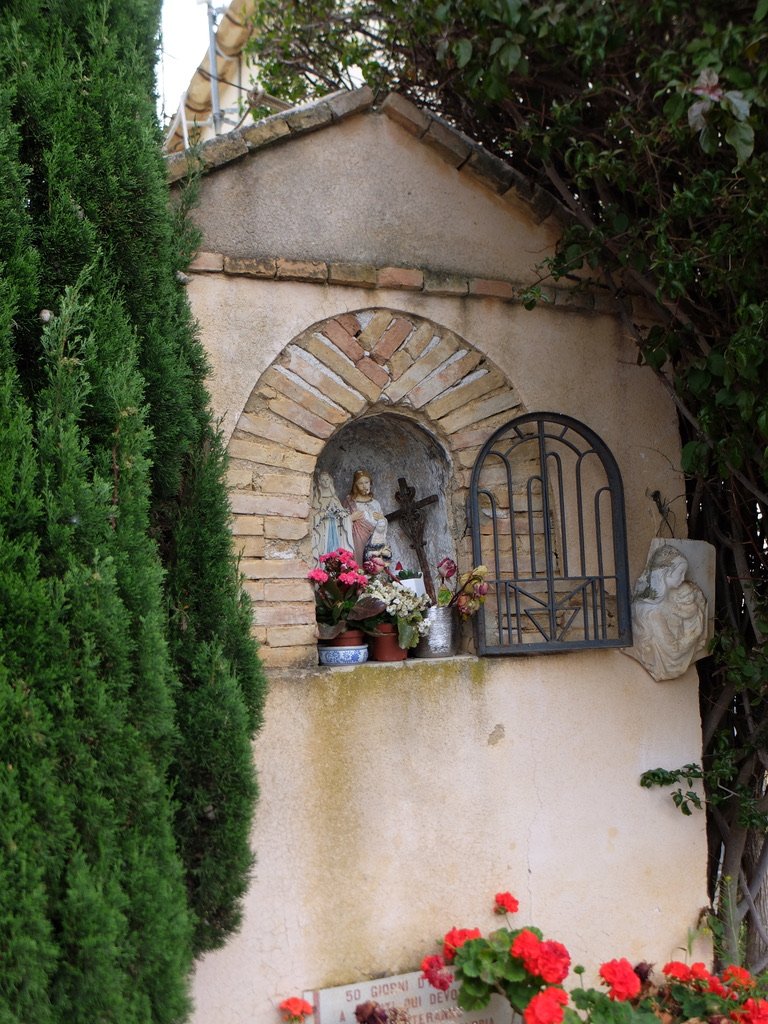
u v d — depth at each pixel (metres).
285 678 3.44
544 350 3.98
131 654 2.59
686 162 3.47
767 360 3.32
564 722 3.85
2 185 2.59
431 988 3.49
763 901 4.59
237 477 3.46
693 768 4.01
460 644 3.93
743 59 2.97
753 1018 3.31
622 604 3.91
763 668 3.91
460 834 3.64
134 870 2.46
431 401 3.81
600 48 3.22
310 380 3.61
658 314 4.12
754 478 3.85
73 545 2.49
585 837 3.84
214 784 2.88
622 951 3.84
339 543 3.96
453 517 3.90
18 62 2.77
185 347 3.21
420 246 3.80
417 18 3.54
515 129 3.92
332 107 3.66
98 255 2.75
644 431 4.12
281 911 3.35
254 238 3.54
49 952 2.17
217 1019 3.24
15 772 2.24
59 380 2.54
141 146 2.96
